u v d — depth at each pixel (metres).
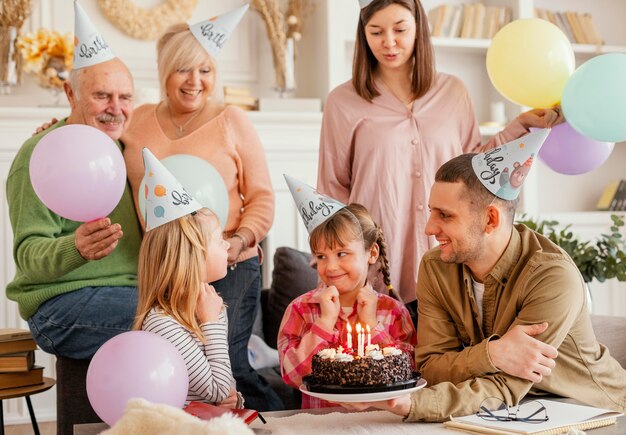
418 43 2.38
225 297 2.47
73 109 2.39
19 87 4.14
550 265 1.70
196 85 2.47
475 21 4.62
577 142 2.30
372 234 2.16
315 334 2.02
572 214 4.61
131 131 2.51
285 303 3.18
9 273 3.82
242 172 2.55
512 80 2.27
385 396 1.44
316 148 4.17
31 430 3.66
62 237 2.21
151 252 1.85
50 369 3.82
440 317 1.85
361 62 2.43
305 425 1.50
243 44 4.43
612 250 2.77
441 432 1.44
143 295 1.86
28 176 2.33
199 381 1.77
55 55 3.93
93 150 2.00
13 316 3.83
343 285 2.09
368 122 2.43
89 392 1.54
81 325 2.34
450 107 2.46
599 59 2.09
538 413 1.50
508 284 1.75
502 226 1.71
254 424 1.51
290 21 4.33
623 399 1.76
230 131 2.52
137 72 4.27
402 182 2.41
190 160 2.32
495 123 4.54
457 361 1.68
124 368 1.51
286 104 4.20
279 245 4.12
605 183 5.02
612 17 5.02
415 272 2.41
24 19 3.98
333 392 1.47
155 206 1.87
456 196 1.68
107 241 2.12
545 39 2.24
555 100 2.28
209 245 1.91
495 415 1.50
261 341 3.12
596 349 1.77
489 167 1.69
